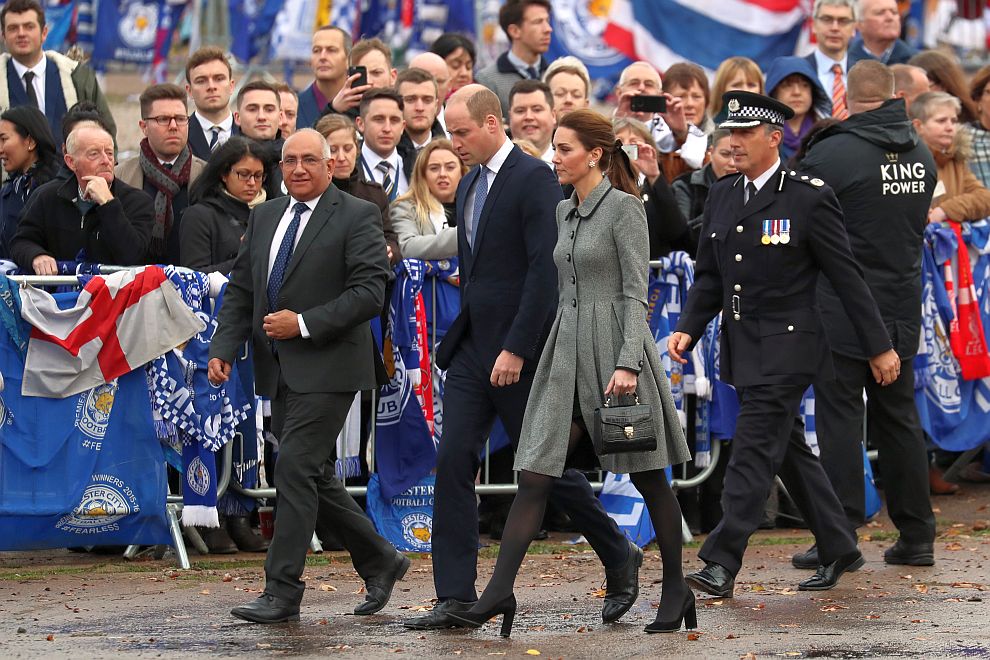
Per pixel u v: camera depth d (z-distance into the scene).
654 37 53.88
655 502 22.94
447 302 32.00
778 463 26.00
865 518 30.12
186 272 29.84
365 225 24.56
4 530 28.81
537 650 21.38
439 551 23.45
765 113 26.20
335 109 35.59
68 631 22.88
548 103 35.56
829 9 40.78
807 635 22.48
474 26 65.38
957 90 39.78
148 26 69.56
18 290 29.09
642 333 22.58
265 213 25.16
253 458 30.64
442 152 32.53
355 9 67.06
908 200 30.27
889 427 29.67
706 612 24.52
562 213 23.38
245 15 69.12
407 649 21.48
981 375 35.78
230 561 29.77
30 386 29.11
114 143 33.12
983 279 36.06
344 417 24.38
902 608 24.75
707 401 33.06
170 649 21.47
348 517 24.61
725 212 26.80
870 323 26.31
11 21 37.03
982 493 37.28
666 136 35.66
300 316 23.95
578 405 22.95
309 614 24.50
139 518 29.52
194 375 29.75
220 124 35.69
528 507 22.64
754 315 26.25
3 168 34.09
